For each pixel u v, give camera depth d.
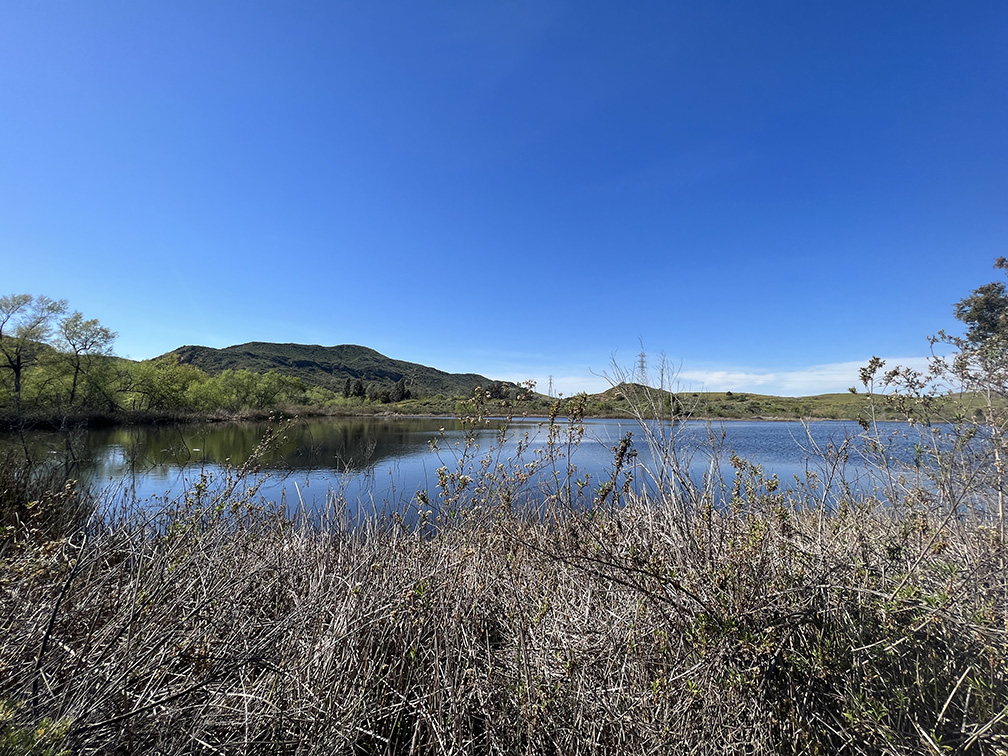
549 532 3.58
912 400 3.20
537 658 2.38
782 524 2.48
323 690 2.36
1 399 30.55
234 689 2.25
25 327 35.12
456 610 2.88
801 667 1.88
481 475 4.02
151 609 2.36
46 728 1.55
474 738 2.27
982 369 3.06
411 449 20.78
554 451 3.70
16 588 2.27
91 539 2.89
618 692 2.21
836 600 2.07
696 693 1.98
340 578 3.24
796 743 1.81
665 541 2.70
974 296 3.63
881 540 2.52
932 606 1.91
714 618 1.98
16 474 7.39
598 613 2.66
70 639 2.20
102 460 12.74
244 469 4.25
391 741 2.38
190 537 3.14
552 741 2.12
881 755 1.75
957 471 2.94
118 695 1.95
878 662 1.97
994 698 1.80
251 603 2.88
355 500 8.44
